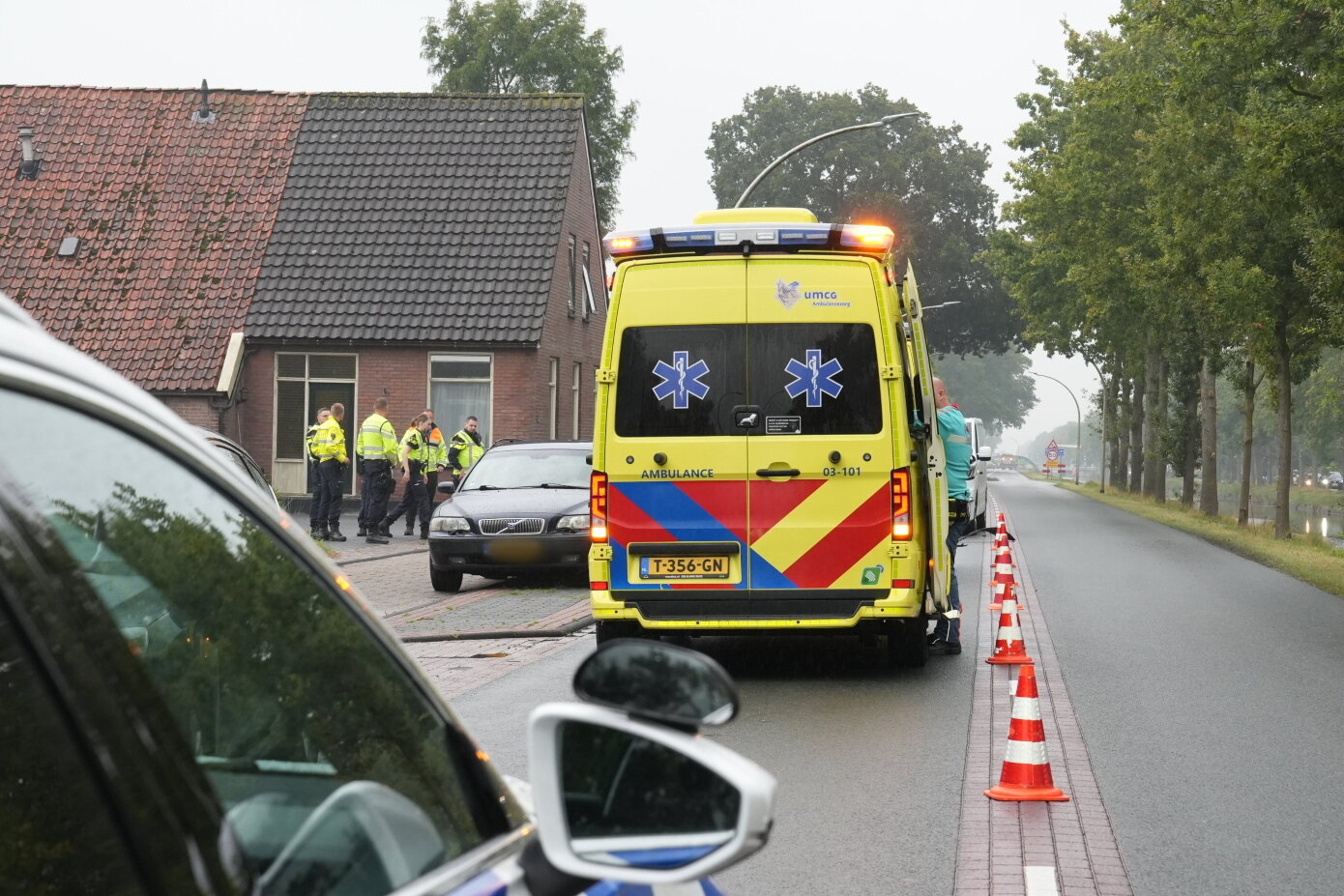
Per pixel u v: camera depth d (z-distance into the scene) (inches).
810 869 278.1
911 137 3368.6
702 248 485.7
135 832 69.6
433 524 778.8
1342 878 272.4
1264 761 378.0
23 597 68.0
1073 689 490.0
